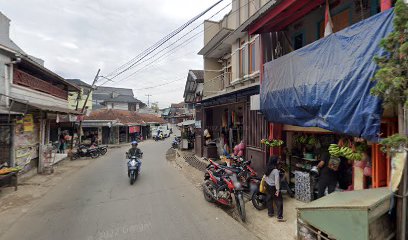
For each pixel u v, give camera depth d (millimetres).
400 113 3117
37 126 11516
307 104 5188
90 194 7836
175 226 5215
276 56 7551
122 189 8406
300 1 5531
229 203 6344
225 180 6309
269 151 7719
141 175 10734
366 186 4891
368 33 3904
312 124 5156
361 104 3807
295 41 7766
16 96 9977
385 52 3494
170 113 63562
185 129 21828
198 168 11906
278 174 5465
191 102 21203
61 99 16219
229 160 9250
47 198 7434
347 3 6012
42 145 11711
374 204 3035
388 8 3809
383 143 3090
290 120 5918
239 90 9320
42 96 12633
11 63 9477
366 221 2973
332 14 6430
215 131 14953
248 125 9102
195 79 18625
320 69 4898
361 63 3938
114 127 28594
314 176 6441
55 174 11273
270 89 6734
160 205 6598
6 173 7875
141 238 4691
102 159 16297
